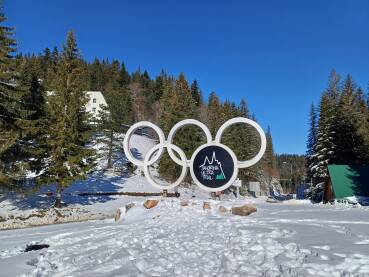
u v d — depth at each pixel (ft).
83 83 110.22
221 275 21.40
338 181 106.63
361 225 37.68
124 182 159.22
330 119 147.02
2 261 31.76
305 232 34.09
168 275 22.24
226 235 34.19
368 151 143.43
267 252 26.20
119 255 28.07
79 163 104.94
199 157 67.05
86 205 110.52
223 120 216.74
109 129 181.78
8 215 93.20
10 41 90.58
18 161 96.73
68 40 111.24
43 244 40.63
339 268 21.76
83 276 23.03
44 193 118.01
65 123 102.58
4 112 90.02
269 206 63.57
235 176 65.36
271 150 333.62
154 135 271.49
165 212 56.49
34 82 126.21
